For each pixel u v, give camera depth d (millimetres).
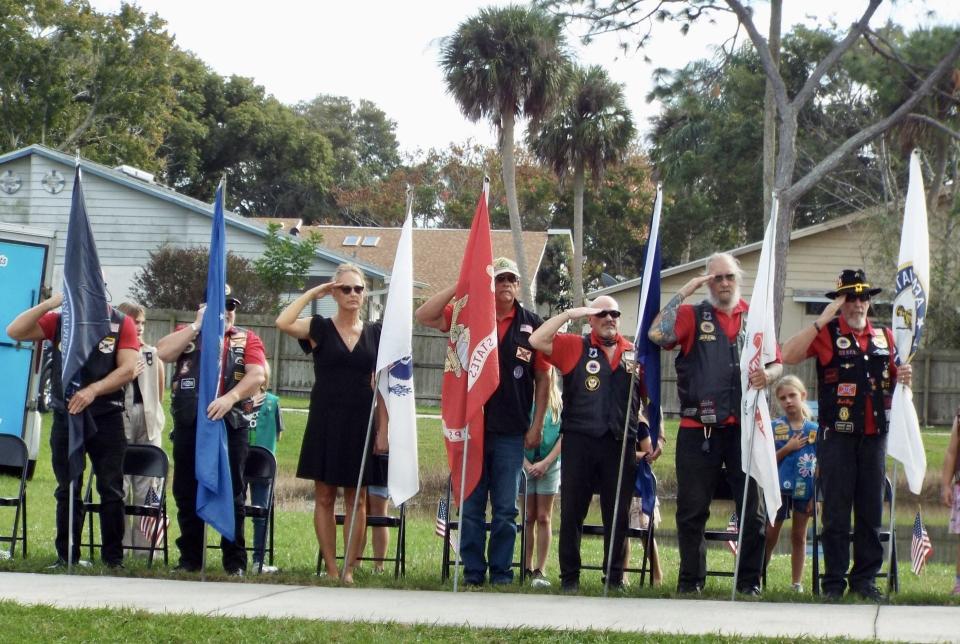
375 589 9031
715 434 9336
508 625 7488
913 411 9281
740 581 9344
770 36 24500
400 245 9680
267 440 11867
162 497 10250
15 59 50438
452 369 9547
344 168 81000
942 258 32438
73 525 9828
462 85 33438
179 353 9789
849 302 9266
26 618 7430
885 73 23250
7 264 16141
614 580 9695
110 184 34344
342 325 9766
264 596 8523
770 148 24938
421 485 20781
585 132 37094
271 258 32344
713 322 9383
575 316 9484
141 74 53906
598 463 9578
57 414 9562
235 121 68812
